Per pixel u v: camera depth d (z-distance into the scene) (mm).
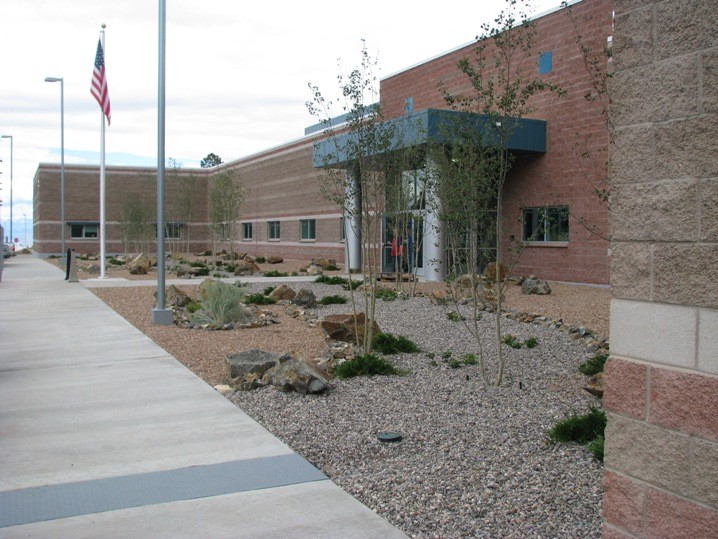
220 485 4910
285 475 5117
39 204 56219
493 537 4082
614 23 3422
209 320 13766
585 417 6004
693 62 3053
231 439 6016
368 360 8836
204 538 4043
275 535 4090
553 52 21875
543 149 22281
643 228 3266
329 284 22828
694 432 3020
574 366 9219
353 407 7156
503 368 8836
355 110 10109
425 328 12758
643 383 3254
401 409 7078
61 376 8648
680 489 3076
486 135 9047
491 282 19516
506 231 24016
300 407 7184
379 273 24078
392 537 4074
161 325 13539
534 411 6977
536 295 18234
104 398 7496
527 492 4777
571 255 21641
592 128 20719
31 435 6125
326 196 11336
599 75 12820
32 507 4508
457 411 7004
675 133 3123
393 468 5316
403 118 15828
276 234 45406
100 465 5336
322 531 4148
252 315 14445
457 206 9164
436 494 4758
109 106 24516
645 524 3236
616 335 3406
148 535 4086
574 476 5062
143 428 6352
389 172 15273
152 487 4867
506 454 5609
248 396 7699
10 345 11000
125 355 10125
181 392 7781
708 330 2975
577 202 21297
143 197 56406
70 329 12797
